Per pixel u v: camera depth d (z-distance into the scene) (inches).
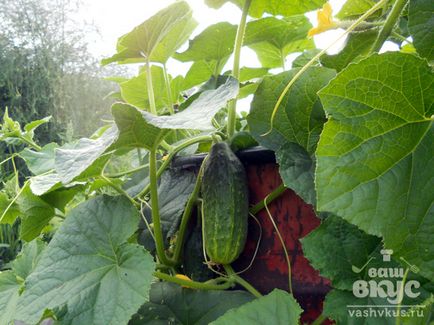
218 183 24.9
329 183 16.0
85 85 199.2
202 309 24.7
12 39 189.2
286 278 24.8
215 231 24.7
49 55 192.5
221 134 28.7
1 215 35.3
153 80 39.4
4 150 130.6
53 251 24.9
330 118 16.6
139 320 25.0
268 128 25.1
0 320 26.4
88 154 22.5
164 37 30.6
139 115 21.7
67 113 191.8
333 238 21.3
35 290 23.4
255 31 35.0
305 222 24.6
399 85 16.7
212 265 27.5
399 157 16.8
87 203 26.1
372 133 16.7
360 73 16.5
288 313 19.0
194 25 34.0
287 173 23.1
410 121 17.2
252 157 26.0
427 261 16.4
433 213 16.7
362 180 16.3
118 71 211.8
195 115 20.2
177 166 30.4
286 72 25.1
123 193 26.8
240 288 26.4
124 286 21.8
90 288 22.3
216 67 36.5
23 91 186.4
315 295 23.9
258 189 26.2
